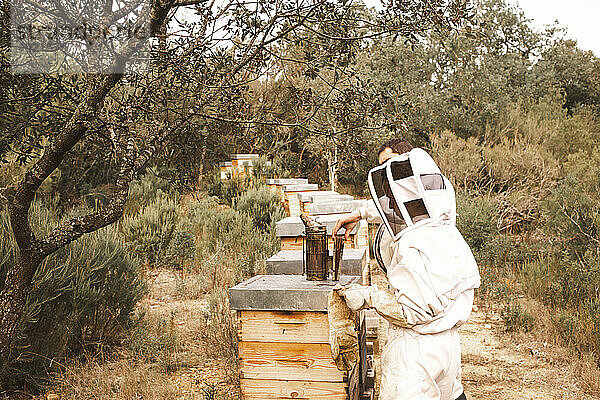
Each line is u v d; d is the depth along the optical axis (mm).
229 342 5594
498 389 5055
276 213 11383
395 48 18609
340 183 19125
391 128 4414
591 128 16984
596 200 9094
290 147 18391
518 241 11898
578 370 5383
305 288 3297
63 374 4812
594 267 7574
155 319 6469
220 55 3627
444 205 2781
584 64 26453
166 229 9828
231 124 4145
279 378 3316
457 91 18203
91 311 5562
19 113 3764
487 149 13930
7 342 3355
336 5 3752
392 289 2713
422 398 2609
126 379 4664
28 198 3266
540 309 7387
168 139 3791
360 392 3857
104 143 3809
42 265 4918
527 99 19312
